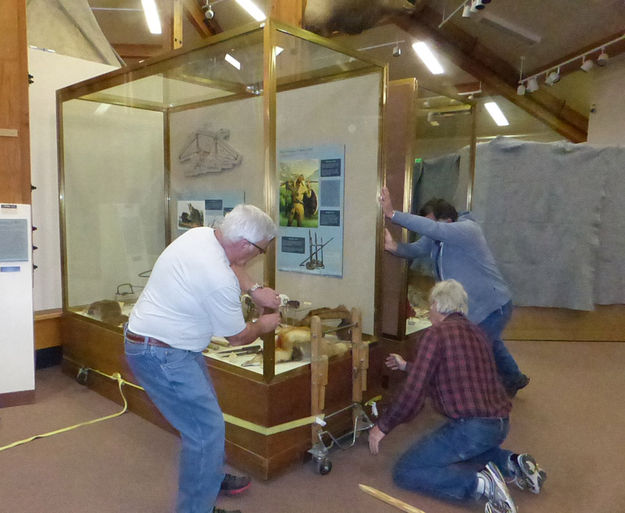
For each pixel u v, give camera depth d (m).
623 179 5.14
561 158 5.07
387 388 3.37
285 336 2.62
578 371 4.29
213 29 7.61
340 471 2.57
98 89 3.68
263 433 2.42
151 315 1.90
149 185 3.71
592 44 6.96
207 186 3.22
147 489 2.38
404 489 2.41
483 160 5.16
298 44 2.48
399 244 3.24
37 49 4.12
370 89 2.97
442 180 3.78
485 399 2.25
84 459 2.66
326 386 2.74
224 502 2.26
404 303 3.35
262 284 2.50
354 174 2.93
